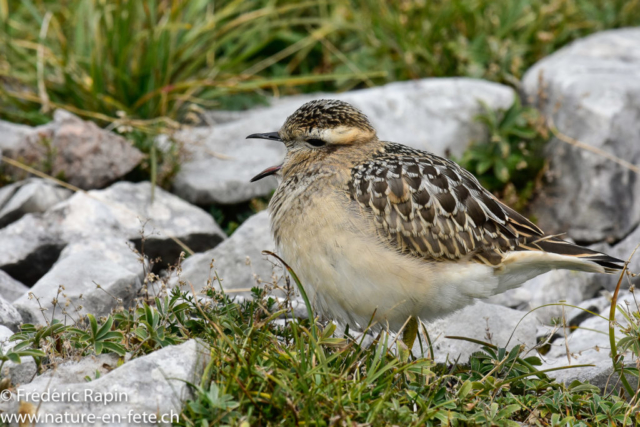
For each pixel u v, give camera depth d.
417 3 17.36
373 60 17.17
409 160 9.14
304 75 17.64
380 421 7.05
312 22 17.81
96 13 15.88
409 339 9.23
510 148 14.86
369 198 8.67
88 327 8.02
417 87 15.47
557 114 14.89
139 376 7.20
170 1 16.61
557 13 17.56
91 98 15.28
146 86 15.63
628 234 14.07
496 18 17.20
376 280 8.50
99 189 13.87
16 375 7.58
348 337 8.73
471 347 9.84
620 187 14.02
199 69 17.02
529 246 8.83
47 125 14.13
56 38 16.41
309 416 7.04
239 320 8.57
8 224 12.68
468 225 8.77
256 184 13.91
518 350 8.61
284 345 8.02
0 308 9.08
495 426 7.36
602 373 8.83
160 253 12.46
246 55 16.34
